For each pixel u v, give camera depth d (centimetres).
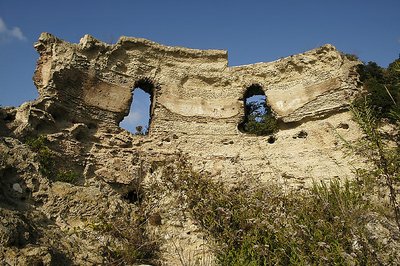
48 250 1134
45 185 1541
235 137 2423
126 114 2327
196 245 1436
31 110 1906
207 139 2408
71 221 1473
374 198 1031
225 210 1316
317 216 1137
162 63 2558
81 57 2217
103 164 2048
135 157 2170
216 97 2569
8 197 1385
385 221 960
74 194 1570
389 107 1959
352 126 2141
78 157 1984
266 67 2581
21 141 1795
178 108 2478
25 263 1063
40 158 1734
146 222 1566
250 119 2925
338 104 2248
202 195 1491
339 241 977
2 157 1486
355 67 2317
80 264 1228
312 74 2425
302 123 2355
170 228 1533
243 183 1784
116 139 2194
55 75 2053
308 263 970
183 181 1619
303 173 2147
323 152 2172
